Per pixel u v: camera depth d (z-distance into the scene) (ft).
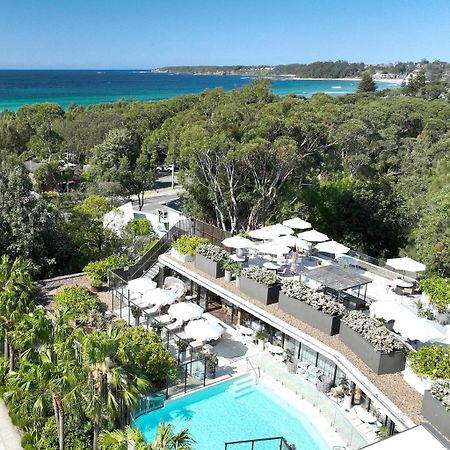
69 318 62.54
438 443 42.22
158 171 284.20
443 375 51.57
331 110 141.18
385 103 327.06
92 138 280.10
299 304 70.74
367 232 150.51
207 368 70.18
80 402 51.08
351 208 149.38
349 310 71.77
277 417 62.95
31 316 62.49
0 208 101.14
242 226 147.54
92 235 116.78
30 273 97.76
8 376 59.93
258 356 76.18
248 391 68.13
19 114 351.67
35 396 55.01
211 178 136.46
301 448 57.11
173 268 92.89
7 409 67.21
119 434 47.16
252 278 77.82
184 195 156.04
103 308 90.07
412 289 88.07
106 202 132.46
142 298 86.84
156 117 300.81
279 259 97.19
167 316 83.15
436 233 102.01
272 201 138.72
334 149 152.87
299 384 67.41
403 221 149.69
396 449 41.32
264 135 129.80
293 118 129.29
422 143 248.32
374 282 92.84
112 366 51.34
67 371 49.90
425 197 145.48
